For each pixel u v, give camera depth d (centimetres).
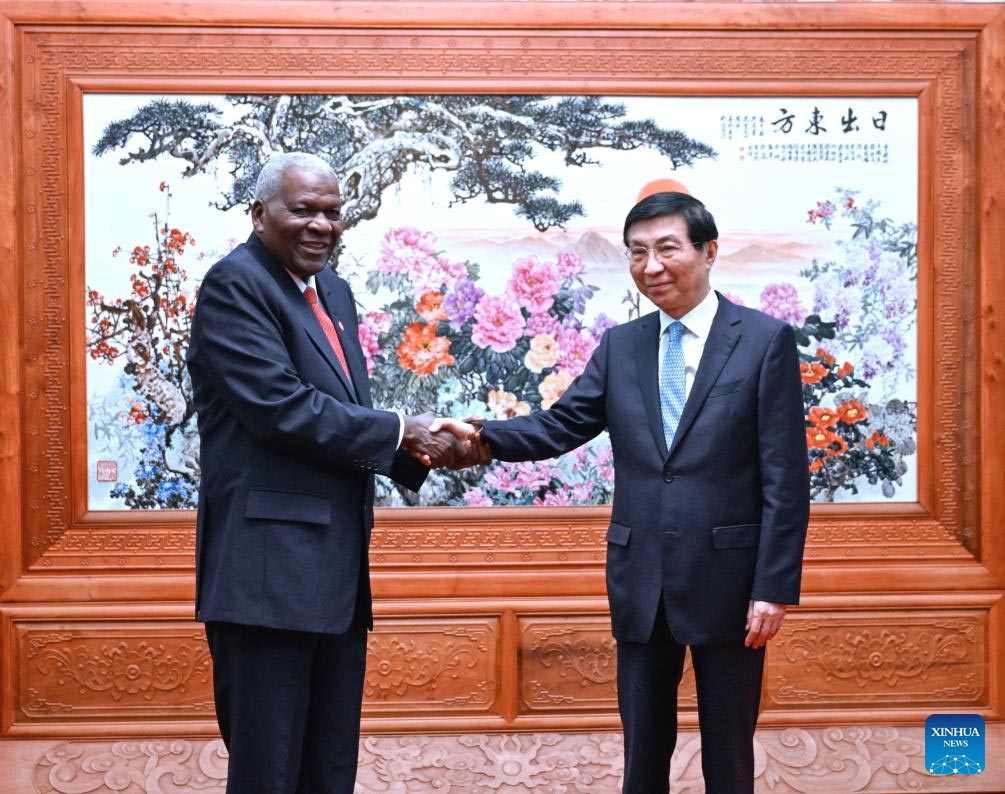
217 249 349
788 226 357
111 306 347
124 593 343
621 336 277
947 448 359
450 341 355
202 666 345
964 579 356
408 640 348
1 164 340
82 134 344
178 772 332
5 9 340
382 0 348
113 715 342
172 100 347
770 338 253
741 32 355
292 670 239
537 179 354
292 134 349
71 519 345
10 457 341
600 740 345
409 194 352
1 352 341
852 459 359
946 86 358
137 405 348
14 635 341
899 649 355
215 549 244
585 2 351
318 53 348
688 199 258
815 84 356
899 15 355
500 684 349
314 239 246
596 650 350
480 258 354
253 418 236
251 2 346
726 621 249
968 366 358
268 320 241
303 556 237
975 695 356
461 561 351
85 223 345
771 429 249
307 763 253
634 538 256
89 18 343
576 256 355
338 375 252
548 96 354
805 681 354
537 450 280
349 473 249
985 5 356
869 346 359
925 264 359
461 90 350
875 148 358
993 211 356
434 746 341
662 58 354
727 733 254
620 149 355
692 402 254
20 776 331
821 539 357
